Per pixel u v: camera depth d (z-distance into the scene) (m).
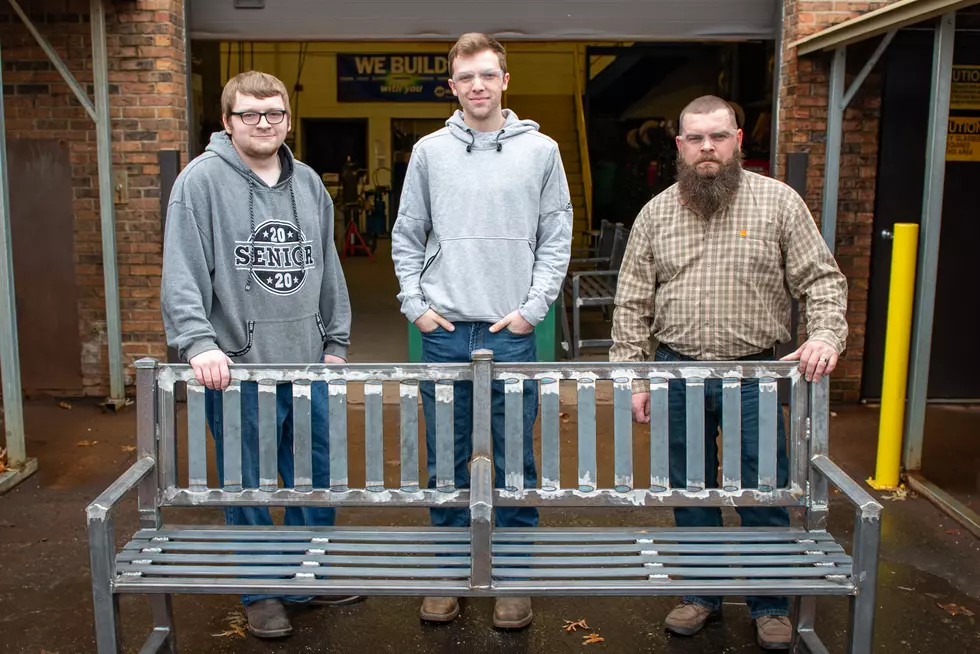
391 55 17.97
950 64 4.49
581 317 9.52
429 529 2.94
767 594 2.57
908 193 6.11
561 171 3.30
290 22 6.12
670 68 14.39
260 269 3.14
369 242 17.22
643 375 2.91
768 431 2.92
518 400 2.90
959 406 6.34
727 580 2.62
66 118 6.20
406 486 2.93
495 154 3.18
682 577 2.78
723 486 2.94
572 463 5.24
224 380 2.86
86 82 6.10
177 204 3.02
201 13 6.17
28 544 4.04
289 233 3.19
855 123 6.04
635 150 14.51
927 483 4.66
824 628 3.34
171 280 2.99
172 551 2.79
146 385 2.88
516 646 3.22
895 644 3.25
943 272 6.25
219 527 2.94
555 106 15.14
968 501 4.57
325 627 3.35
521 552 2.78
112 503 2.58
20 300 6.42
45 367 6.49
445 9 6.09
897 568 3.82
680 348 3.18
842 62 5.66
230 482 2.92
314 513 3.43
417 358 6.32
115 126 6.04
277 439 3.25
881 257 6.17
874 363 6.29
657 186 12.59
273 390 2.90
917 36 5.92
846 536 4.14
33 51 6.13
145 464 2.84
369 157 18.45
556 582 2.61
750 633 3.31
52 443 5.45
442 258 3.22
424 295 3.28
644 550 2.79
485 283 3.19
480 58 3.07
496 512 3.40
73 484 4.78
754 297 3.06
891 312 4.62
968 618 3.43
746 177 3.08
